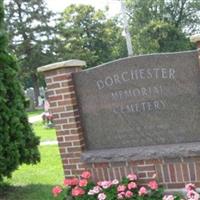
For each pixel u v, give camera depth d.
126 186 3.95
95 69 4.16
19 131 4.98
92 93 4.20
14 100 5.00
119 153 4.04
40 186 5.24
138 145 4.07
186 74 3.84
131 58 4.01
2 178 4.98
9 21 29.55
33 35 29.59
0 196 4.94
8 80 4.97
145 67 3.96
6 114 4.84
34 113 23.02
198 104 3.83
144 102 4.01
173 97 3.90
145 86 3.98
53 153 7.44
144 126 4.04
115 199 3.90
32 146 5.25
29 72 29.53
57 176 5.67
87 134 4.28
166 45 36.16
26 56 29.64
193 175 3.83
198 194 3.63
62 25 30.86
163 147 3.89
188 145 3.80
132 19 37.12
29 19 29.59
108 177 4.15
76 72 4.24
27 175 5.87
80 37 33.72
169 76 3.89
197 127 3.85
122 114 4.11
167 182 3.92
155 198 3.82
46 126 12.93
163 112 3.95
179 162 3.86
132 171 4.04
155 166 3.95
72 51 30.91
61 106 4.26
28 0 29.77
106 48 37.69
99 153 4.13
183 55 3.83
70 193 4.20
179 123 3.91
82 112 4.27
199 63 3.76
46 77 4.29
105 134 4.20
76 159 4.26
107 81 4.12
